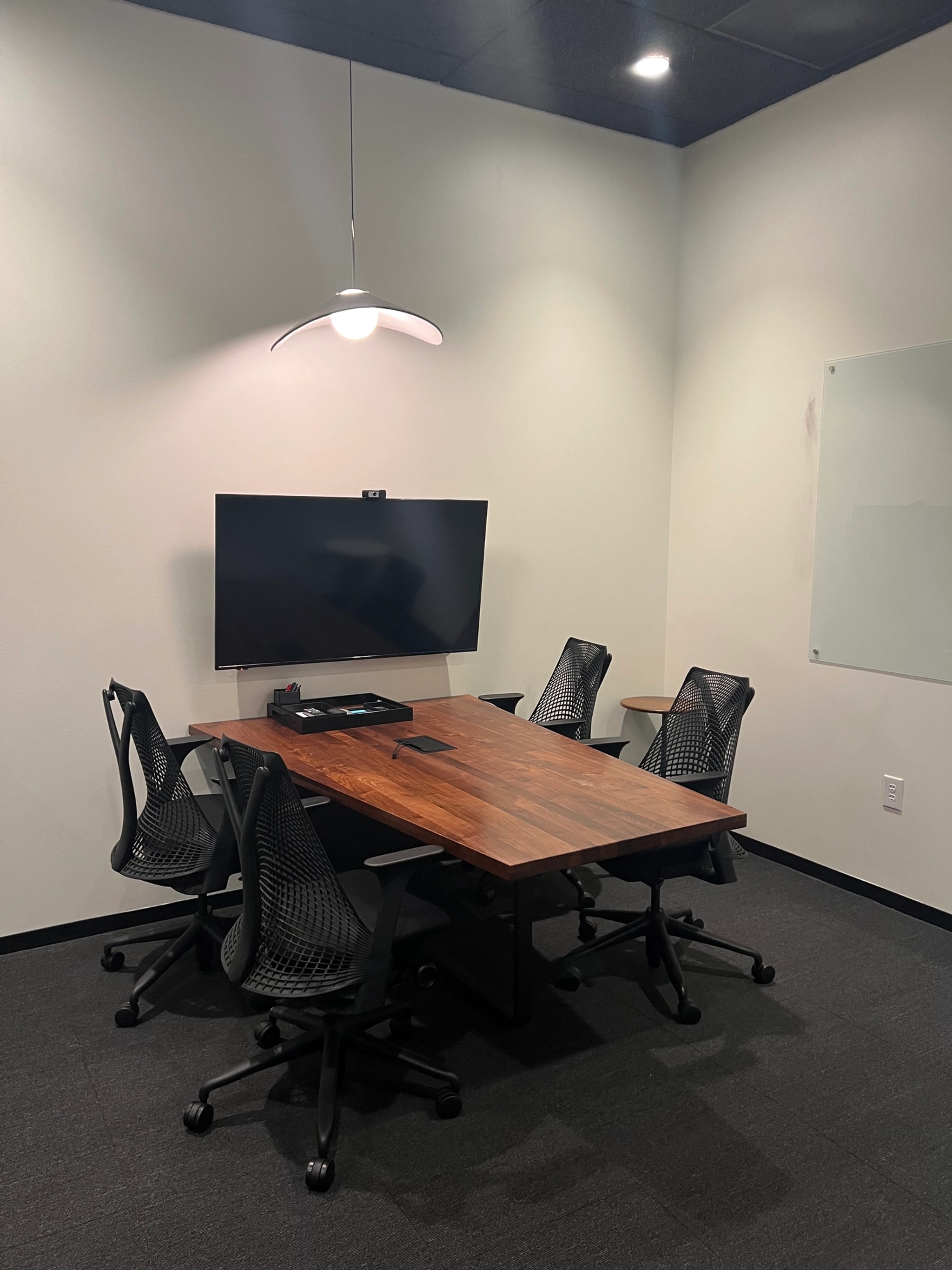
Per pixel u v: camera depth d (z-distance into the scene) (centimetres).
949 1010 290
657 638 478
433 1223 200
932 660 349
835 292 380
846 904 373
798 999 297
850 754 384
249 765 216
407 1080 252
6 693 324
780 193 402
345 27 339
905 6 320
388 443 391
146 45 327
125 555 341
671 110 411
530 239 417
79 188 321
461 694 424
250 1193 210
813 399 392
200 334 347
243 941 213
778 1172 216
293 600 364
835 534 385
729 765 305
